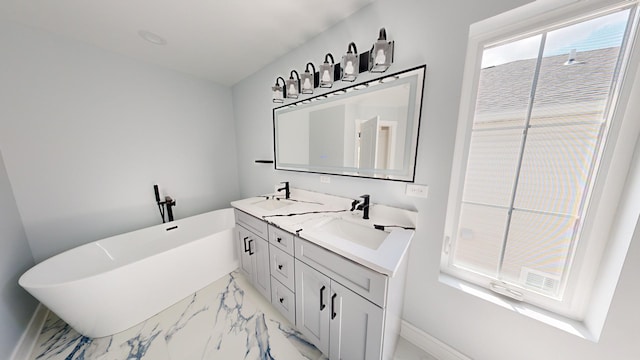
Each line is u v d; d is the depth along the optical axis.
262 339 1.29
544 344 0.88
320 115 1.59
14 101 1.39
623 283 0.73
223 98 2.55
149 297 1.44
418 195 1.16
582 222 0.84
